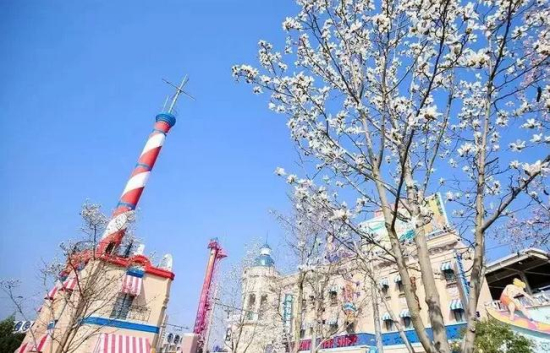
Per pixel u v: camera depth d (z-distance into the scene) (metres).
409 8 5.49
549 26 5.29
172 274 23.98
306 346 21.06
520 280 17.27
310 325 21.16
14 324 29.94
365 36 6.44
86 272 18.20
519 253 8.45
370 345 20.09
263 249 25.20
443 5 4.70
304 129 6.54
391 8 5.79
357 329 20.88
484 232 4.48
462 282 17.88
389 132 5.37
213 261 46.25
